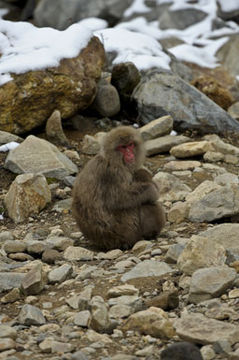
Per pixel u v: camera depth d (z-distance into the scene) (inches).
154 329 398.3
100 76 955.3
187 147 868.6
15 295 482.0
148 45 1135.6
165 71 1009.5
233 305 431.8
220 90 1083.3
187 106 965.2
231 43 1465.3
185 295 464.1
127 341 395.2
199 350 349.4
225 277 454.9
